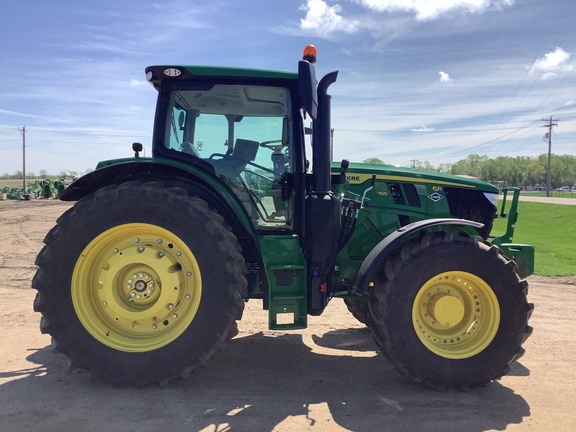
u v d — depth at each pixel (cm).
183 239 333
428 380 336
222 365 386
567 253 1235
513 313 338
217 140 383
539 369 388
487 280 339
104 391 328
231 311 330
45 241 334
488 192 434
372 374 373
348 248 411
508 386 352
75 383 340
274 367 384
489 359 338
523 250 412
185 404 311
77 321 332
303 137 376
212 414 298
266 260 354
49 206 2684
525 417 302
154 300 343
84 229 333
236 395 327
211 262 331
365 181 416
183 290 343
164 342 333
